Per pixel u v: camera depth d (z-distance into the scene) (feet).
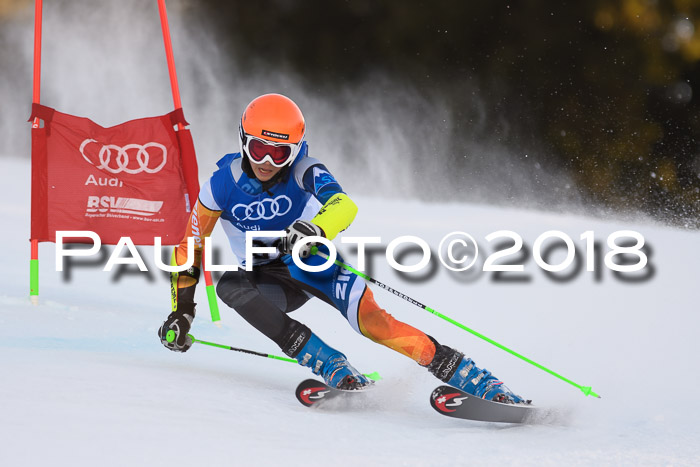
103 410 30.19
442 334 56.70
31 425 27.50
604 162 260.42
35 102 54.54
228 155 40.50
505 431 33.83
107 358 40.60
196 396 34.22
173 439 27.78
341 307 38.93
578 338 54.65
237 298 38.52
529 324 59.16
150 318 54.08
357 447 29.53
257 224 40.40
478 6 271.49
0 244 78.02
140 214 55.62
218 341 50.42
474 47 274.16
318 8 285.23
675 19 256.73
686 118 259.60
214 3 289.12
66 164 55.06
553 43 265.95
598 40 263.90
